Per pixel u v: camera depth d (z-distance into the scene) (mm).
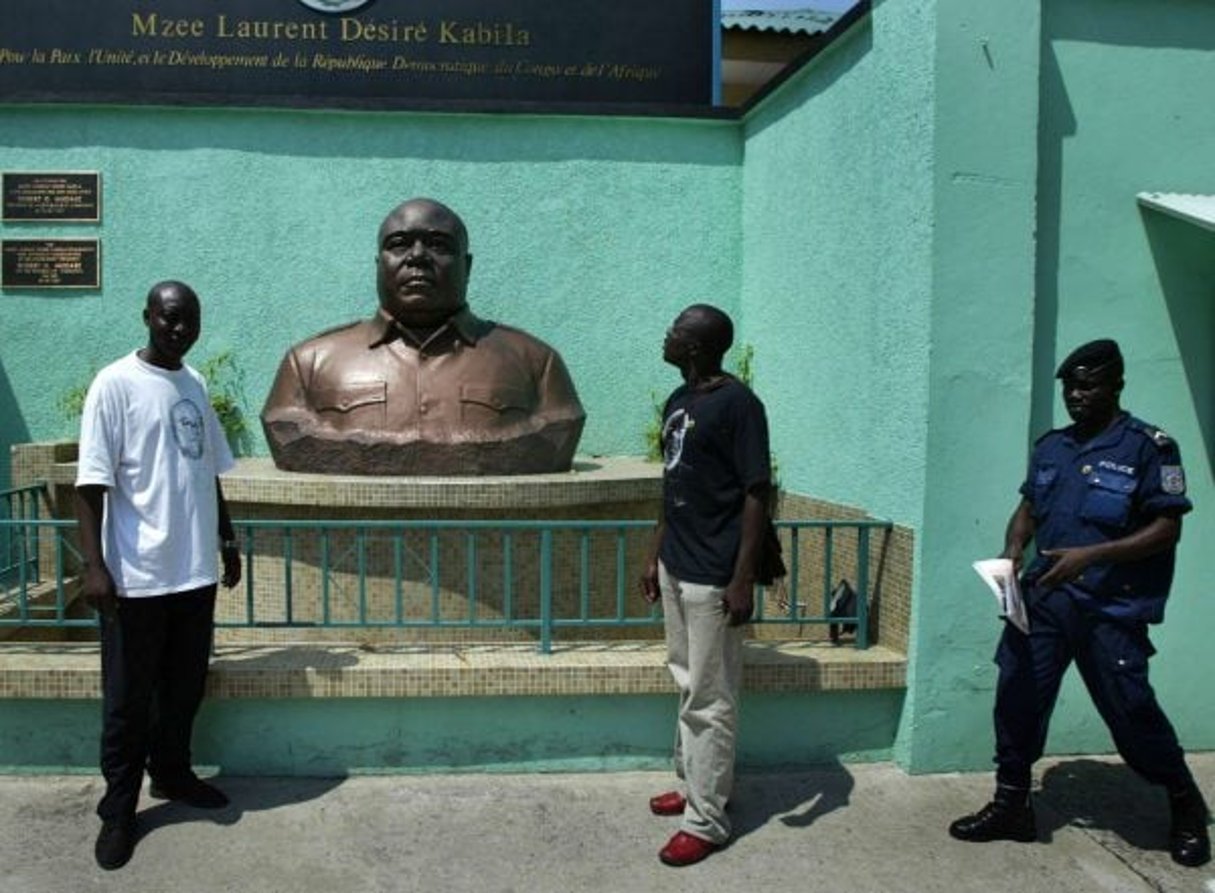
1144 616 3473
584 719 4203
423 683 4074
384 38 7039
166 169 6605
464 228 5688
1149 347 4367
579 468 5949
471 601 4262
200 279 6660
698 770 3525
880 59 4574
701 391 3529
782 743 4301
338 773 4125
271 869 3438
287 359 5652
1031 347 4188
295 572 5117
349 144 6711
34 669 3998
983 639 4215
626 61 7211
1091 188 4305
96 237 6578
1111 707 3518
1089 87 4289
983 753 4258
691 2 7238
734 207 6910
